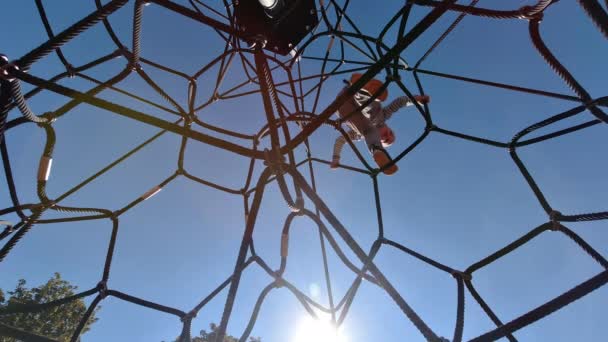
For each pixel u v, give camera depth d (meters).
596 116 3.12
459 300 4.12
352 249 3.02
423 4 3.43
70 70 4.58
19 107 2.68
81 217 4.96
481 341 2.53
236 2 5.33
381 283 3.00
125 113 2.83
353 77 6.54
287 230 3.45
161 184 5.70
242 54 6.30
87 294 4.46
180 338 4.39
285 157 3.21
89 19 2.38
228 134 5.77
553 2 2.64
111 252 4.97
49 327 18.75
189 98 5.72
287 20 5.63
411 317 2.89
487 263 4.23
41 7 3.34
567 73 2.94
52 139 3.40
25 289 25.77
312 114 4.30
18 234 4.18
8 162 3.77
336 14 6.07
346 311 3.54
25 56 2.36
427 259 4.45
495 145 4.86
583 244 4.07
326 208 3.10
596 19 1.88
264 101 3.38
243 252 3.09
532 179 4.57
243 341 3.12
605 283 2.39
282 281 3.42
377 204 4.88
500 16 2.79
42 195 3.96
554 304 2.44
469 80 4.83
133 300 4.60
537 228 4.22
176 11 3.46
